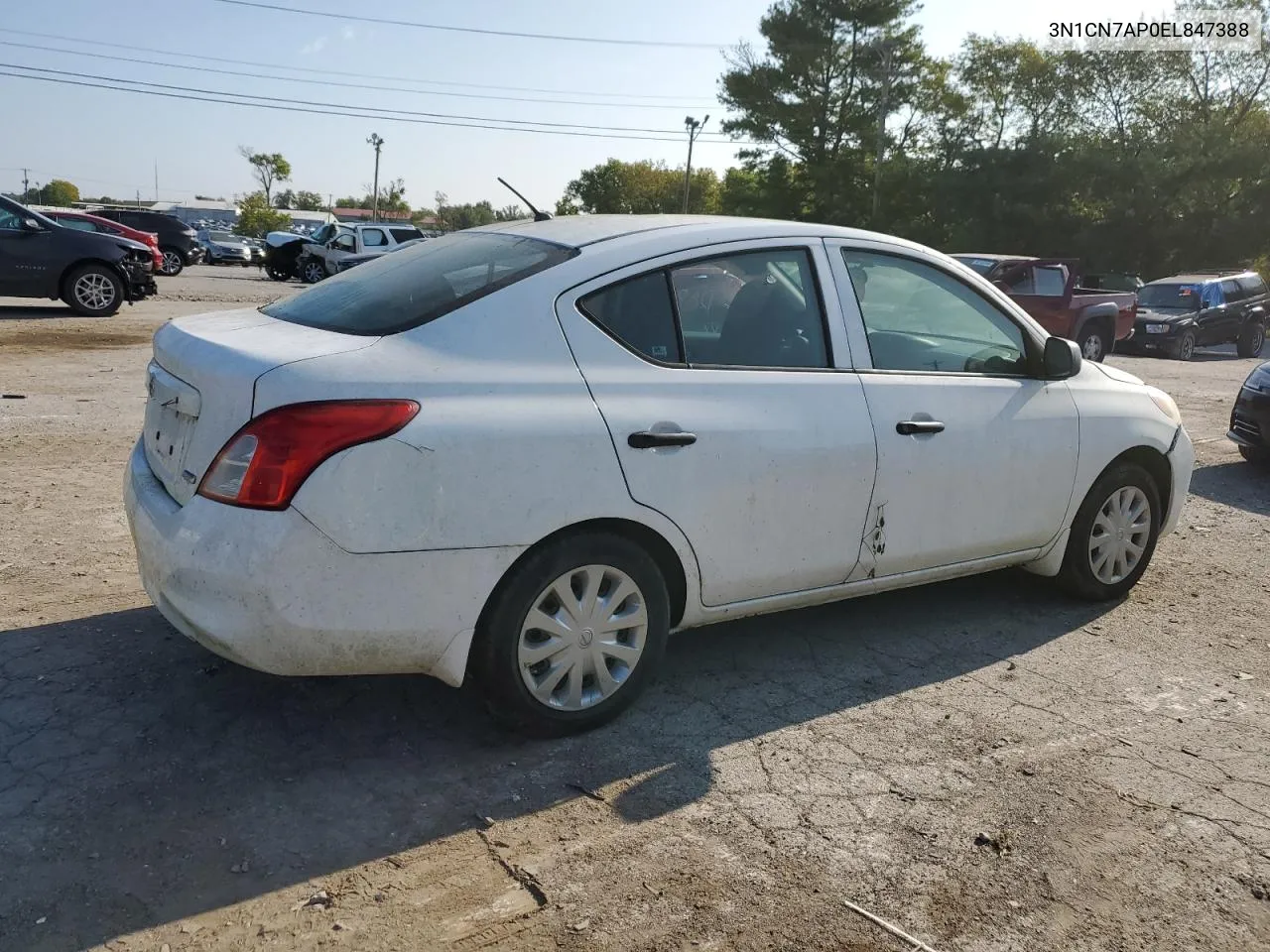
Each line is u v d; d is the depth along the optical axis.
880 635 4.45
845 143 49.50
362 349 2.99
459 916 2.51
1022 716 3.71
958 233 41.56
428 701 3.59
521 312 3.19
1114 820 3.04
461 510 2.95
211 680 3.64
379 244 27.30
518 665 3.18
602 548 3.25
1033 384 4.41
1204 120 41.06
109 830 2.77
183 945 2.37
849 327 3.87
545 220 3.96
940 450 3.99
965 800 3.12
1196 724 3.70
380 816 2.91
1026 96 45.88
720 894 2.63
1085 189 39.47
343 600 2.85
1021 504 4.33
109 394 8.88
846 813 3.02
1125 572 4.93
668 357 3.43
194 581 2.86
